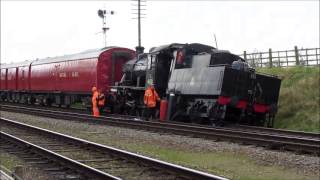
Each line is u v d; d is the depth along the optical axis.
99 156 13.09
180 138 17.09
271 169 11.45
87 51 34.91
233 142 15.91
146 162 11.33
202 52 24.94
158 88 26.80
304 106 24.97
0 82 52.25
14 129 20.55
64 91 36.94
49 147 14.89
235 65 22.28
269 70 31.14
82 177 10.27
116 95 30.69
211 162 12.35
